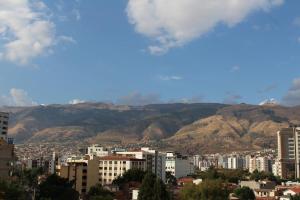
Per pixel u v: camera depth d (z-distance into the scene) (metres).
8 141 190.62
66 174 199.00
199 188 166.75
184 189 170.75
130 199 177.62
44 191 153.88
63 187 157.50
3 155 155.38
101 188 179.00
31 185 161.50
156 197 150.25
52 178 162.62
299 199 193.38
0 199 114.88
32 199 146.38
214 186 166.38
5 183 121.56
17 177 167.12
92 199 162.38
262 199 199.75
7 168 156.88
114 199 168.75
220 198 163.75
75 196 162.88
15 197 121.62
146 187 153.50
